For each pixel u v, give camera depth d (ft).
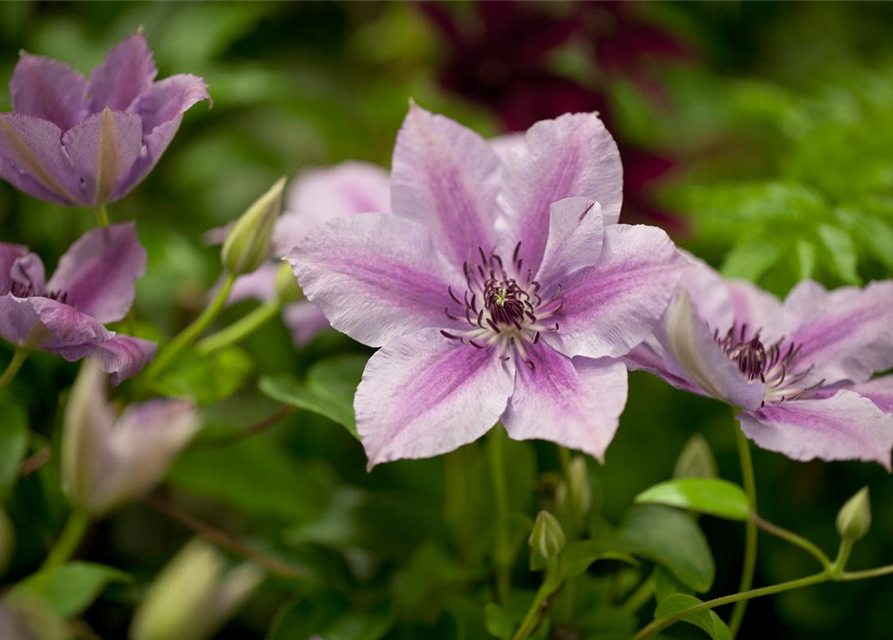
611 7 3.32
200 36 3.13
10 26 3.14
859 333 2.36
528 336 2.27
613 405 2.14
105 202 2.33
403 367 2.22
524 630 2.31
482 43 3.19
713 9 4.02
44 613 2.02
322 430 2.99
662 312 2.17
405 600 2.44
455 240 2.32
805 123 3.17
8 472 2.31
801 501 3.02
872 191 3.01
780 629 2.98
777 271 2.88
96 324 2.23
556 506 2.43
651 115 3.67
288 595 2.84
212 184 3.29
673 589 2.33
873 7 4.14
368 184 2.68
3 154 2.28
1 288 2.30
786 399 2.32
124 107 2.35
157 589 2.05
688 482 2.35
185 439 2.11
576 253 2.23
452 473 2.58
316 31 3.71
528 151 2.31
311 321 2.68
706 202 2.91
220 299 2.45
